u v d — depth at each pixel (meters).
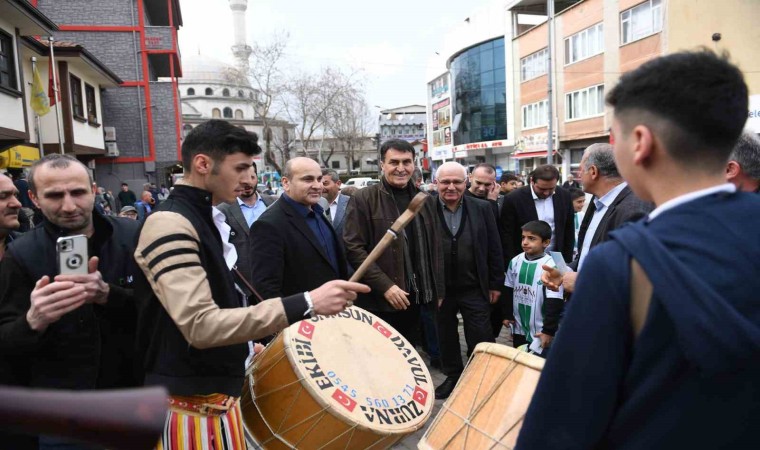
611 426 1.07
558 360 1.10
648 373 1.02
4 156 13.30
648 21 21.09
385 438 2.39
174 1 28.58
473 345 4.48
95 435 0.62
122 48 24.95
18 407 0.60
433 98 48.75
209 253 2.05
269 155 34.28
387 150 4.17
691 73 1.06
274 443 2.46
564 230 5.44
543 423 1.10
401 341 2.93
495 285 4.66
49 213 2.26
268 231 3.52
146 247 1.93
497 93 35.50
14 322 1.98
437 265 4.27
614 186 3.30
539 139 28.53
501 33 34.28
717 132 1.06
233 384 2.13
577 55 25.42
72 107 18.08
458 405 2.34
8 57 12.98
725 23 19.56
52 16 24.48
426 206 4.27
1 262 2.25
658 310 1.00
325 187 6.29
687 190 1.09
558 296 3.83
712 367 0.93
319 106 36.28
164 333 2.01
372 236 4.13
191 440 2.01
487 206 4.70
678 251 1.01
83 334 2.22
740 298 0.97
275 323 1.91
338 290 2.00
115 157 24.27
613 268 1.05
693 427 0.99
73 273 1.97
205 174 2.11
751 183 2.53
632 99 1.12
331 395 2.37
